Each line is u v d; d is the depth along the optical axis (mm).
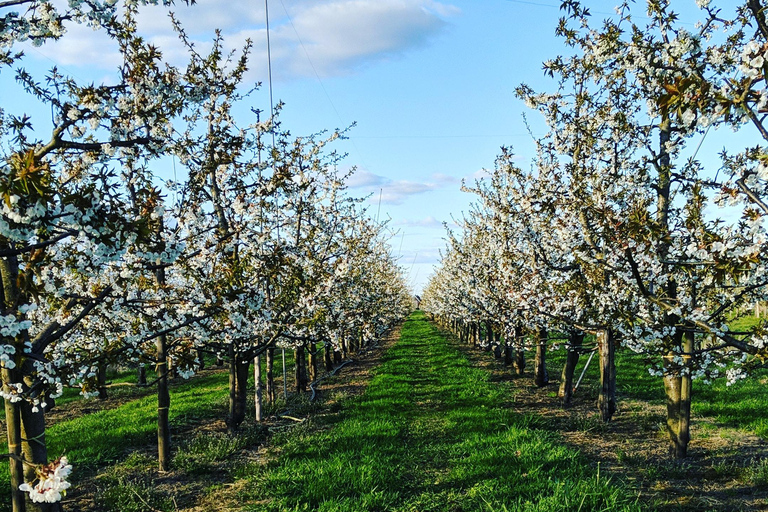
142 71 5176
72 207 3801
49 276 5281
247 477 7223
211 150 7832
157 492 6848
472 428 9281
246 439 9125
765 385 13133
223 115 9258
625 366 17469
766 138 3570
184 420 11375
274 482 6758
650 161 7344
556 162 10750
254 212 8836
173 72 7027
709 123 3768
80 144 4504
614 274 7859
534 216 10242
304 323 10633
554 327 11078
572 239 9070
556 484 6078
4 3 4121
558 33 7668
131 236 4090
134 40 6184
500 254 12688
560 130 10062
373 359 23031
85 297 5422
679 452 7574
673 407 7727
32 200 3465
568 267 9617
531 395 13023
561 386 12359
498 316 14492
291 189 8852
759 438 8523
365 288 17938
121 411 13023
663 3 6742
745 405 10727
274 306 9266
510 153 11500
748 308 6844
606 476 6656
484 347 25188
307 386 14891
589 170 9383
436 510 5930
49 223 3721
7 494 7223
